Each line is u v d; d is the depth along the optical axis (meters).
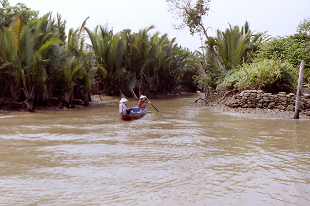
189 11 23.02
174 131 10.95
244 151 7.98
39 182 5.66
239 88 17.95
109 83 29.84
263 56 20.58
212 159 7.24
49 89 18.64
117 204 4.70
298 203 4.79
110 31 29.33
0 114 15.55
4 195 5.05
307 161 7.06
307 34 25.27
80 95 21.12
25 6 27.05
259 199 4.93
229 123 12.63
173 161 7.07
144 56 30.38
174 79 39.88
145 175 6.06
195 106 21.19
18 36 16.64
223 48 22.78
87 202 4.77
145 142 9.12
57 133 10.59
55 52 18.89
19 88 17.53
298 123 12.38
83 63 20.48
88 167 6.61
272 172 6.27
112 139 9.58
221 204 4.73
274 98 15.98
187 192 5.19
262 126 11.79
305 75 18.50
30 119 14.07
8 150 8.12
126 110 14.16
